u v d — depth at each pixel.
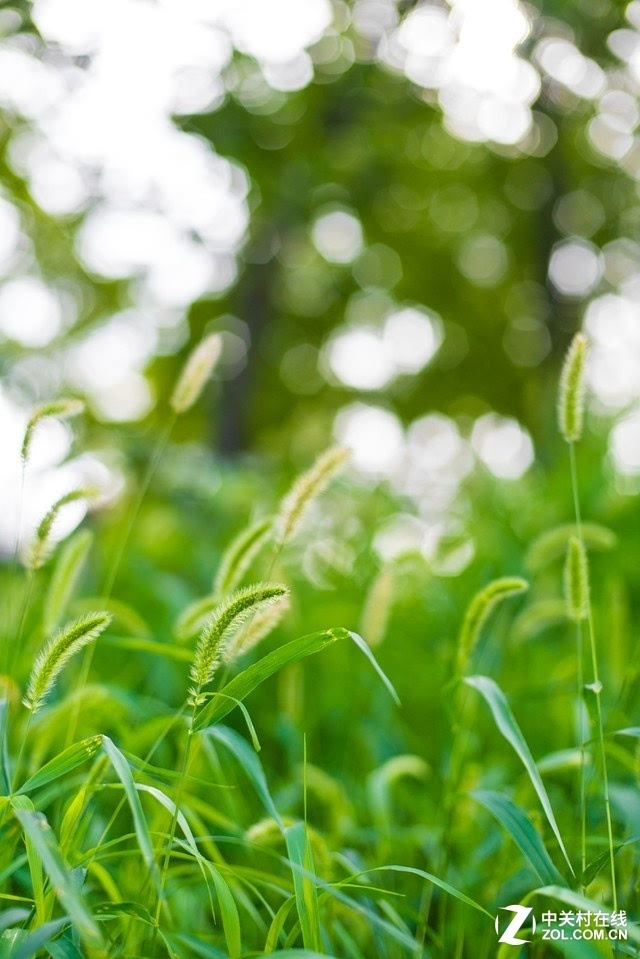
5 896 1.82
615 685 3.27
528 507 5.51
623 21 9.42
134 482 5.99
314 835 2.15
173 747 3.21
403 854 2.85
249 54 10.02
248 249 13.98
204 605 2.38
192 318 15.27
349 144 12.79
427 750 3.63
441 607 4.37
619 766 2.97
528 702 3.59
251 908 2.17
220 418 13.62
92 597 4.58
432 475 6.48
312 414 16.16
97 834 2.50
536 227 14.59
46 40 7.67
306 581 4.94
